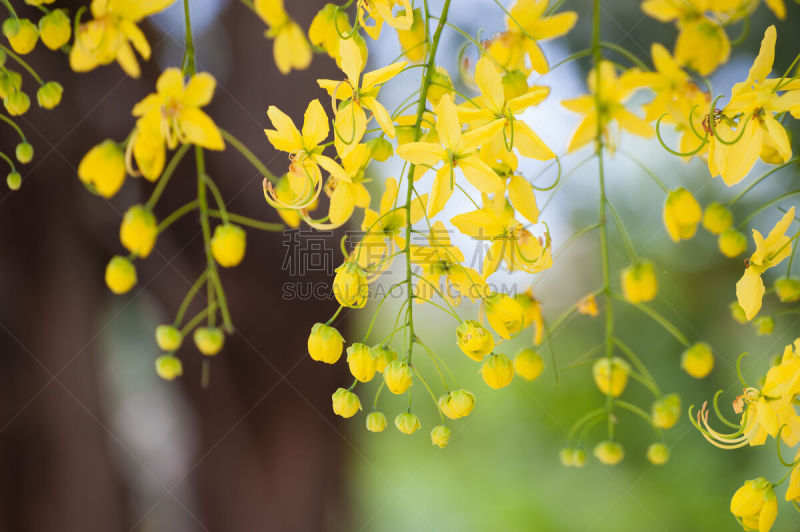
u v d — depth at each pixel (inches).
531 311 38.6
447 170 34.0
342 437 42.8
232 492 42.4
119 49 35.4
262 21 41.4
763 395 34.2
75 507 41.9
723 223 37.0
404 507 82.8
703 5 36.8
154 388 56.7
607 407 38.9
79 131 41.0
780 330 56.3
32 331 41.6
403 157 34.0
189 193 41.4
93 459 42.3
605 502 83.7
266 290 41.8
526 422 92.2
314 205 34.5
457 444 90.7
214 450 42.3
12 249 41.2
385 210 35.0
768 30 34.0
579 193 81.5
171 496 42.8
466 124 34.8
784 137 34.1
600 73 37.4
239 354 42.0
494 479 87.8
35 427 41.7
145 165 34.9
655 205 80.6
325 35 35.4
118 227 42.0
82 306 42.0
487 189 33.9
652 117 37.1
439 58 36.5
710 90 36.8
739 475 79.0
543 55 36.7
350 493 43.2
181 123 34.5
